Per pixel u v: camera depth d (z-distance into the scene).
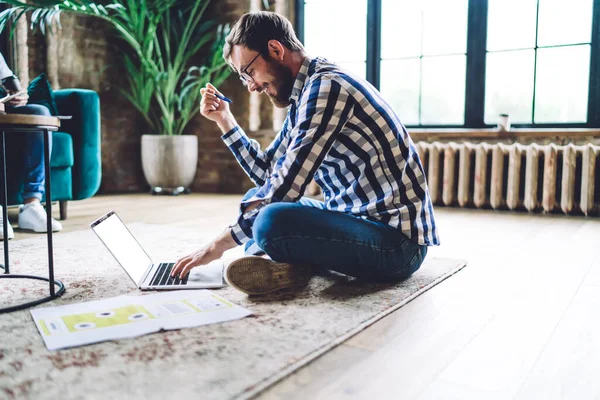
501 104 3.92
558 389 0.90
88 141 2.96
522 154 3.59
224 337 1.09
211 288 1.44
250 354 1.00
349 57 4.46
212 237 2.37
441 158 3.89
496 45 3.89
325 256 1.37
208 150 4.83
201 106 1.66
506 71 3.88
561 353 1.06
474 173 3.76
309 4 4.59
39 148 2.56
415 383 0.92
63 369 0.93
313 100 1.26
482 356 1.04
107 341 1.06
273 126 4.59
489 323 1.24
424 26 4.12
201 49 4.75
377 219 1.41
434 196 3.80
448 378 0.94
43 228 2.47
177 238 2.34
